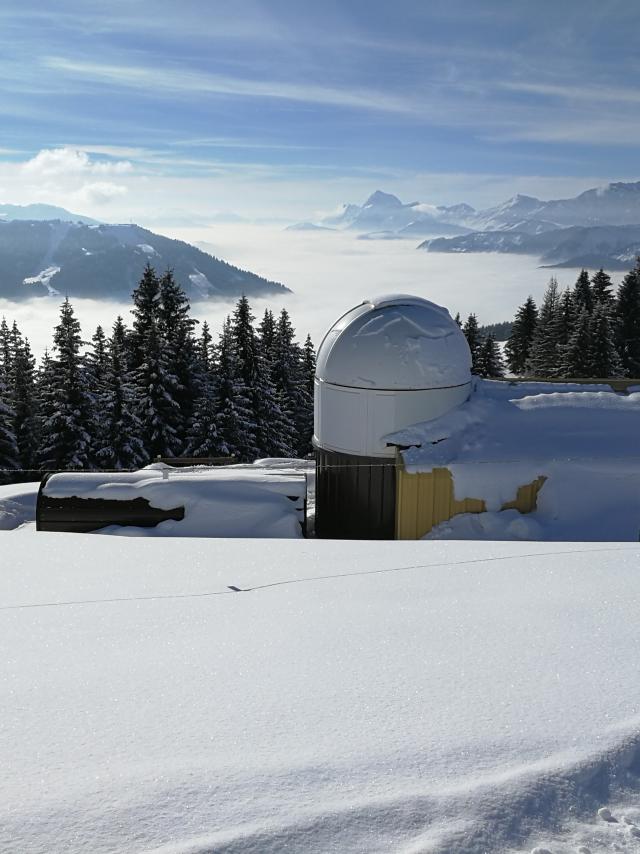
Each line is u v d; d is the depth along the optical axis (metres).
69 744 2.50
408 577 5.59
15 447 29.95
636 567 5.55
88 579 6.09
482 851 1.97
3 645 3.86
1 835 1.94
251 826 2.00
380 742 2.51
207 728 2.63
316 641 3.80
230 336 32.66
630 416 11.79
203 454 30.53
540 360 43.97
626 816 2.17
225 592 5.39
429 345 11.56
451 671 3.25
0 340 34.66
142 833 1.96
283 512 10.53
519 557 6.12
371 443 11.55
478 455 10.92
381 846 1.96
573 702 2.85
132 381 32.59
